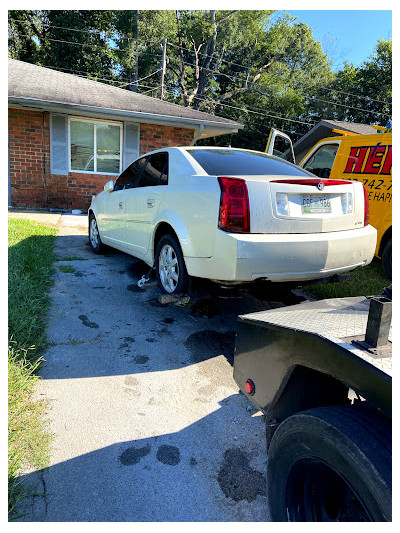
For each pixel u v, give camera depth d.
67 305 3.82
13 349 2.68
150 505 1.74
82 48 26.64
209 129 10.98
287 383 1.53
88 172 10.68
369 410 1.22
